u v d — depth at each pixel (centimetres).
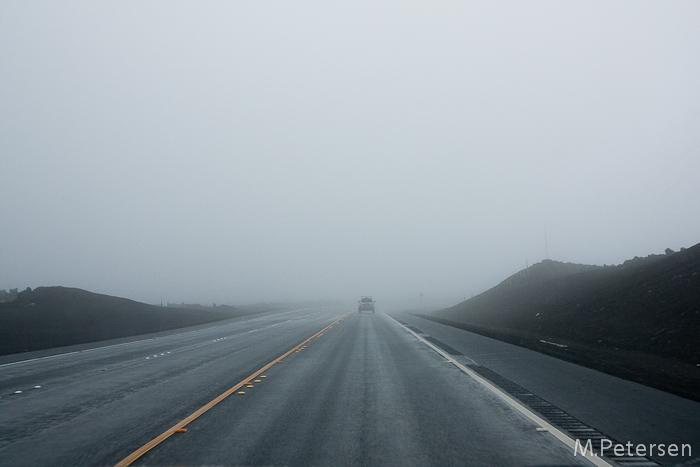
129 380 1292
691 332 1661
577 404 939
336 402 994
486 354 1783
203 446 707
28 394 1118
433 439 732
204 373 1395
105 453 682
